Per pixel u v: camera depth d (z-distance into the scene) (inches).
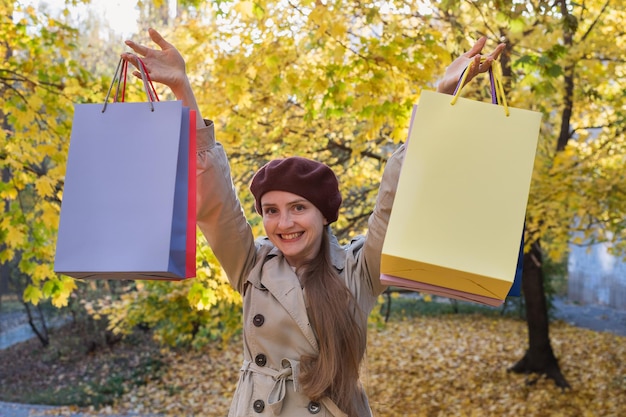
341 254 88.5
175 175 65.6
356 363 81.3
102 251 64.6
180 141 68.7
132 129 67.5
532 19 222.7
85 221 65.5
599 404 354.3
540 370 401.7
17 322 704.4
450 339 553.9
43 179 198.2
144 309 337.4
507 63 248.8
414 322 641.0
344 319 81.0
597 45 257.1
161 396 470.9
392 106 197.9
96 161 66.9
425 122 64.9
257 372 82.6
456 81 73.9
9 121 210.8
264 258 87.9
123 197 65.6
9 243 212.7
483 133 64.3
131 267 63.7
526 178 63.4
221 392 464.8
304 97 226.7
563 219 283.0
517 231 62.3
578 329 595.8
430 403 374.6
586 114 344.2
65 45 221.6
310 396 78.8
